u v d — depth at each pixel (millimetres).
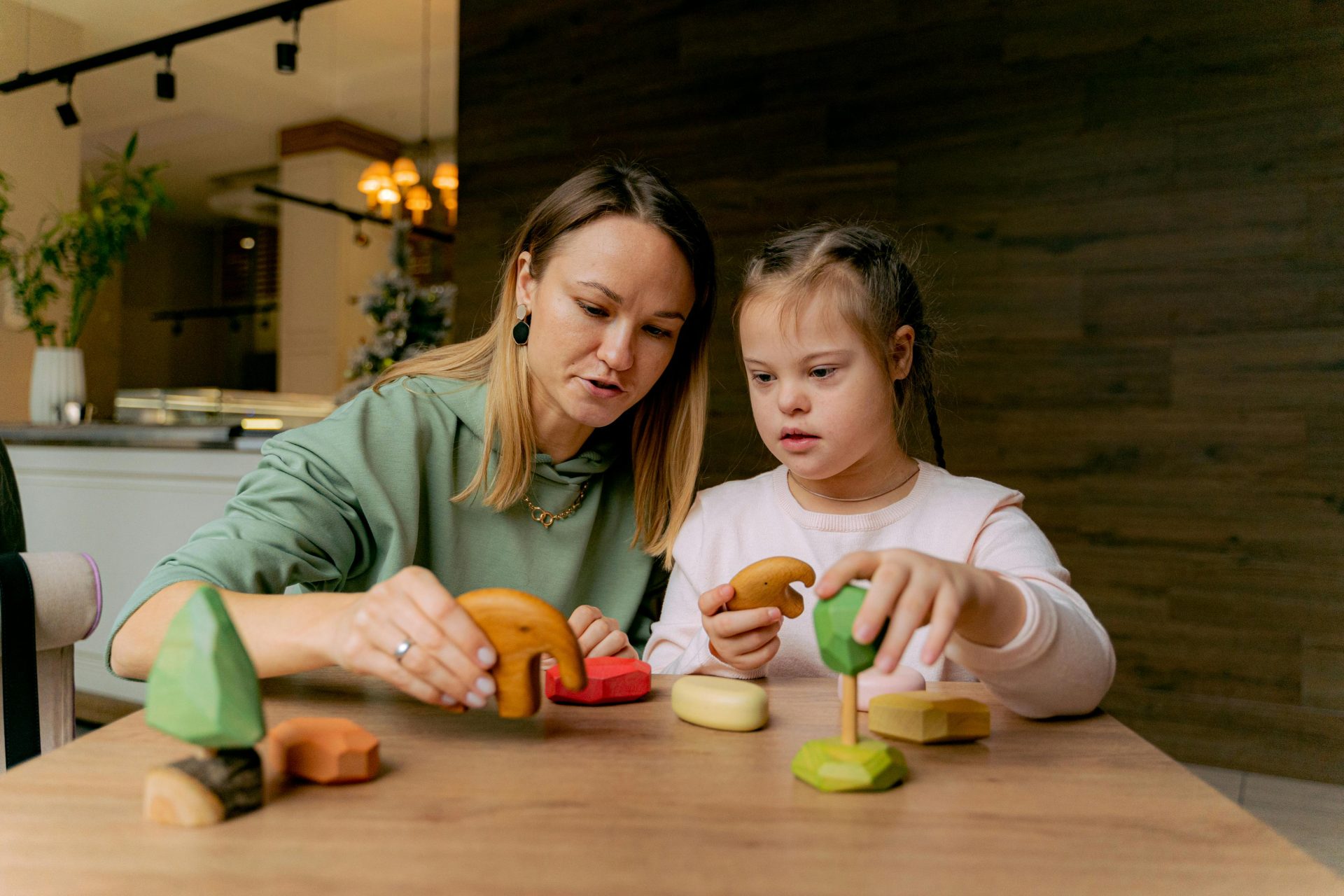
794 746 520
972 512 924
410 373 1069
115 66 5043
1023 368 2496
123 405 3215
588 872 349
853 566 495
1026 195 2496
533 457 972
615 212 846
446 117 5840
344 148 5875
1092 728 567
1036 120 2482
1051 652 552
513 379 957
